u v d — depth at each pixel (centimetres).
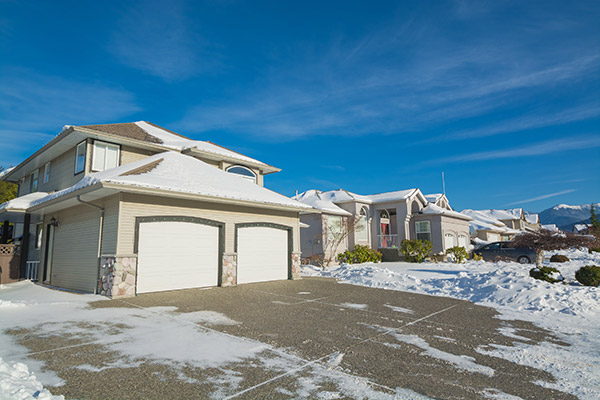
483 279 1130
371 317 747
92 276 1030
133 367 427
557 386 392
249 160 1817
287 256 1470
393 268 1870
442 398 354
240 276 1266
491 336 611
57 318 686
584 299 873
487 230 3859
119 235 947
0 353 469
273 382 388
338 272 1672
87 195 1006
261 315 743
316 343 544
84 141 1408
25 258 1423
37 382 366
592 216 5678
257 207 1343
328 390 368
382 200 2641
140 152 1523
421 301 968
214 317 713
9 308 770
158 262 1031
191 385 376
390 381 397
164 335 574
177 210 1093
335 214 2431
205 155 1631
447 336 605
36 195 1620
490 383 397
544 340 589
